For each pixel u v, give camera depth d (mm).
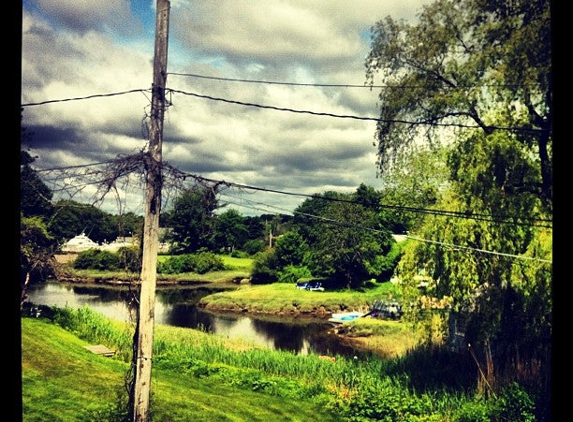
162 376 19750
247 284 84688
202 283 86188
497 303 20438
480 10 18562
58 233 27281
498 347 21516
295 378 21922
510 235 19594
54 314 29594
